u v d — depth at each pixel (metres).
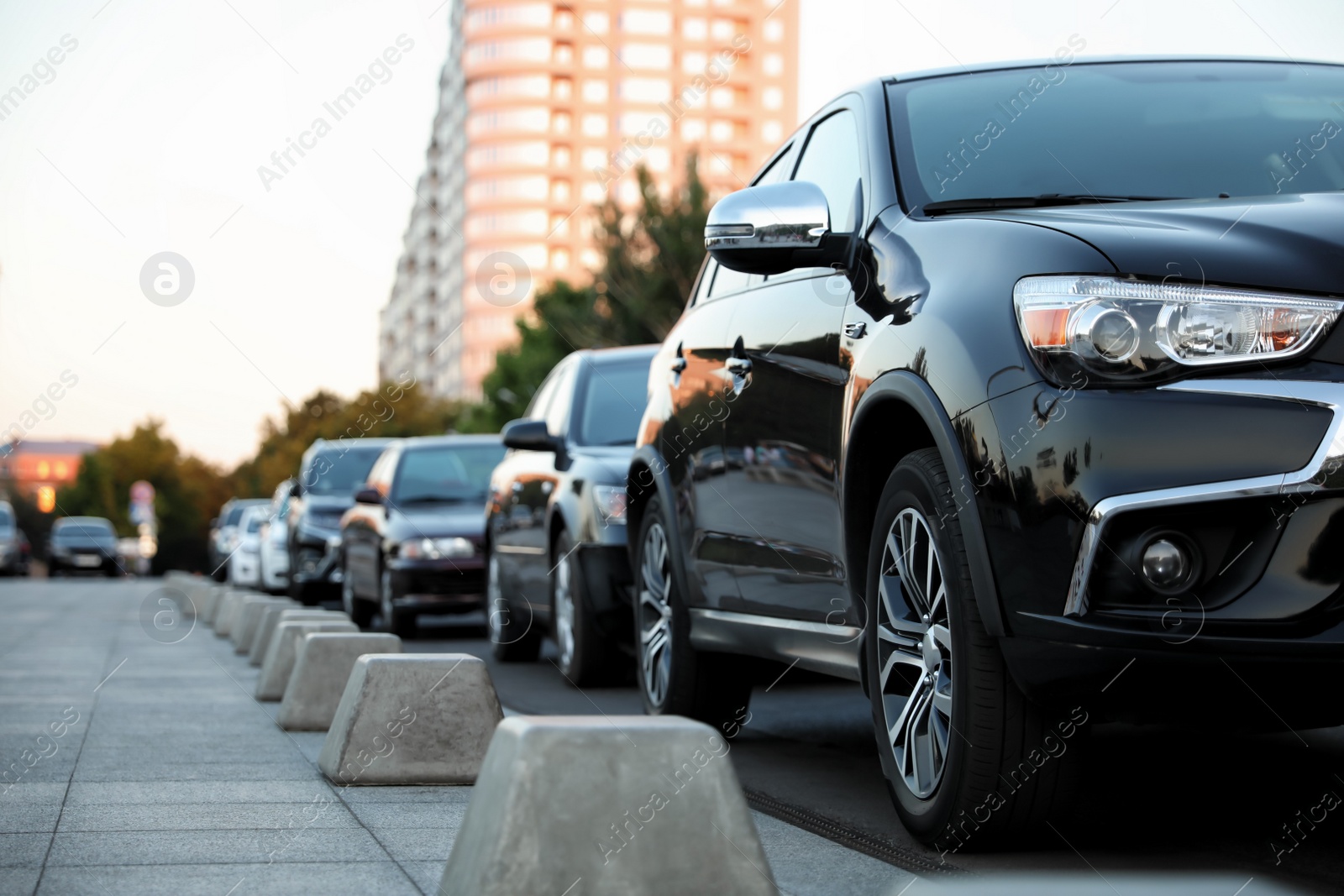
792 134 7.27
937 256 4.90
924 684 4.77
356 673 6.21
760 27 137.50
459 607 15.57
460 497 17.00
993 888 4.10
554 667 12.32
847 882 4.25
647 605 7.91
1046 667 4.14
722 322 6.84
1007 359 4.30
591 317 39.75
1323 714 4.01
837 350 5.35
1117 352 4.10
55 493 118.06
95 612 24.05
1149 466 4.00
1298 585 3.91
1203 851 4.57
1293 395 3.96
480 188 172.88
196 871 4.38
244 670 12.04
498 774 3.54
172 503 120.44
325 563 23.08
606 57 170.25
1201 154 5.52
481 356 164.75
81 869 4.40
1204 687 4.00
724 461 6.52
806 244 5.48
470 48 174.75
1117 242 4.31
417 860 4.54
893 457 5.14
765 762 6.66
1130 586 4.02
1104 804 5.35
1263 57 6.32
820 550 5.54
